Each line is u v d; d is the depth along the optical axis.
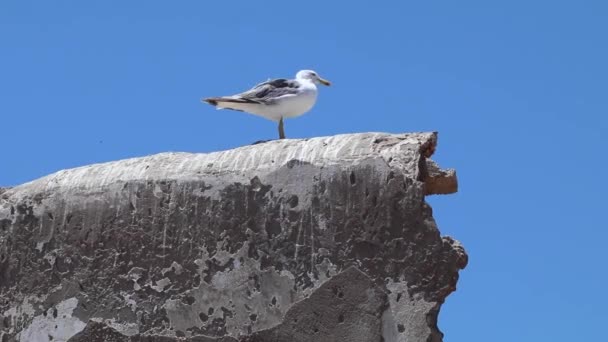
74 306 14.55
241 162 14.30
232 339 13.70
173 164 14.70
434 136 13.90
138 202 14.54
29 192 15.23
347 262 13.45
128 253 14.45
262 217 13.92
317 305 13.45
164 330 14.05
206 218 14.17
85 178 15.03
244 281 13.83
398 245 13.32
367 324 13.22
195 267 14.08
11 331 14.80
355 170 13.66
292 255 13.69
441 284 13.13
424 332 12.99
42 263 14.87
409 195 13.38
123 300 14.32
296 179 13.88
